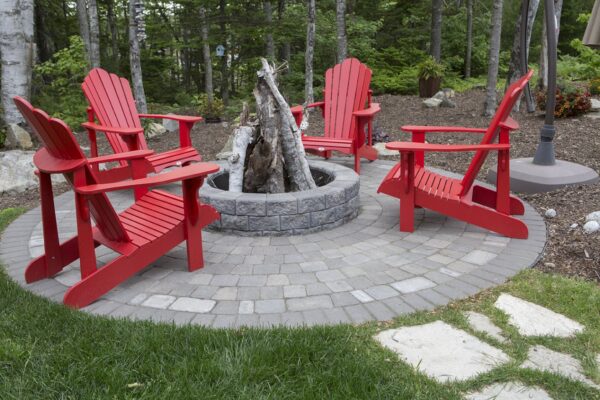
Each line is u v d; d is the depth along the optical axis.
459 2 18.42
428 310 2.52
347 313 2.49
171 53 19.25
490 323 2.38
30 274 2.96
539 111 8.31
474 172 3.56
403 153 3.52
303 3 13.64
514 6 19.31
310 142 5.36
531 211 4.03
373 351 2.13
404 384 1.89
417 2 16.05
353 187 3.99
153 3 14.77
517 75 8.60
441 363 2.05
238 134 4.13
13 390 1.88
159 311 2.55
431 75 10.99
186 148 5.17
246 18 12.51
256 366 1.99
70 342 2.18
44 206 2.94
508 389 1.89
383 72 13.76
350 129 5.78
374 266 3.08
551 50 4.61
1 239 3.76
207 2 12.27
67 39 15.26
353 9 14.84
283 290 2.78
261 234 3.67
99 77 5.40
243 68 15.25
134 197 4.82
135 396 1.85
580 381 1.91
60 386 1.91
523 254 3.21
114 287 2.80
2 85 7.77
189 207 2.98
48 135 2.47
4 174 5.52
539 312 2.47
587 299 2.57
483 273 2.94
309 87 9.83
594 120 7.41
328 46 13.33
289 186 4.34
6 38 7.57
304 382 1.90
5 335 2.27
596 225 3.50
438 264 3.09
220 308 2.57
